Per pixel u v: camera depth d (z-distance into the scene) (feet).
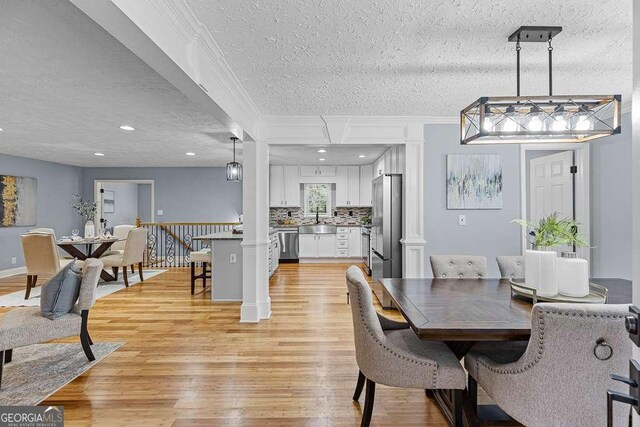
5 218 20.26
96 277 9.18
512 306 6.18
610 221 11.87
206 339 10.58
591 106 6.61
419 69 8.33
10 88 9.68
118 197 33.47
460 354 6.37
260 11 5.90
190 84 6.77
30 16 6.04
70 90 9.85
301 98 10.48
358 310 5.86
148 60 5.67
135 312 13.41
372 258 16.90
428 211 12.85
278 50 7.35
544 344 4.47
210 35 6.68
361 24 6.36
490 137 7.36
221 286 15.08
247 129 11.07
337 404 7.13
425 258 12.80
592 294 6.41
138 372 8.44
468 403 5.67
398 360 5.57
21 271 21.34
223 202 26.76
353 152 20.83
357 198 26.43
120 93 10.16
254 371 8.50
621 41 6.97
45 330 8.27
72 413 6.75
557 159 13.88
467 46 7.20
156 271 22.15
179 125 13.94
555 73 8.57
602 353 4.31
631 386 2.34
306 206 28.02
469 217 12.84
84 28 6.48
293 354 9.49
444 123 12.76
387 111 11.86
